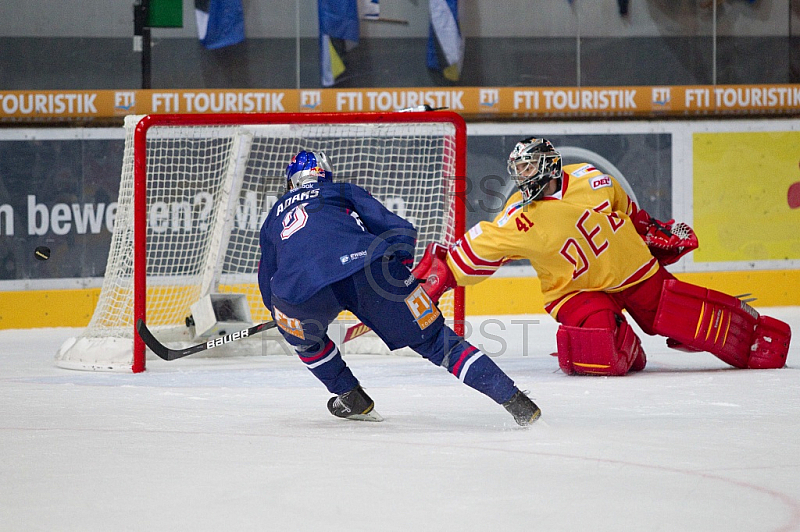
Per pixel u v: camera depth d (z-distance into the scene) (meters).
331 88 32.62
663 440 10.80
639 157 31.41
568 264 17.03
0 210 28.94
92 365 19.33
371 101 31.64
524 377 17.22
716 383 15.90
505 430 11.64
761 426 11.73
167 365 20.12
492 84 33.53
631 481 8.80
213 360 21.03
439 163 29.22
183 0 31.89
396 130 23.41
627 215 17.92
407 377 17.58
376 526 7.39
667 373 17.59
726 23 33.78
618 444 10.57
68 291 29.31
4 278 28.98
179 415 13.25
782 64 33.84
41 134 29.16
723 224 31.64
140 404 14.42
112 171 29.69
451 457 9.95
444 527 7.36
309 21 32.62
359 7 32.66
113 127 29.77
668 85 33.75
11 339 26.30
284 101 31.38
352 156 28.81
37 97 30.11
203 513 7.81
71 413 13.51
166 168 27.72
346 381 12.41
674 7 33.62
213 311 21.22
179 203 27.91
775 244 31.88
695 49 33.81
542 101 32.12
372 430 11.77
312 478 9.02
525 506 7.93
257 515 7.73
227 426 12.23
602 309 17.14
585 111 32.25
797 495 8.27
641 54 33.72
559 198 16.88
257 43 32.41
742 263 31.72
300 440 11.09
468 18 33.19
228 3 31.98
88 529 7.42
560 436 11.09
